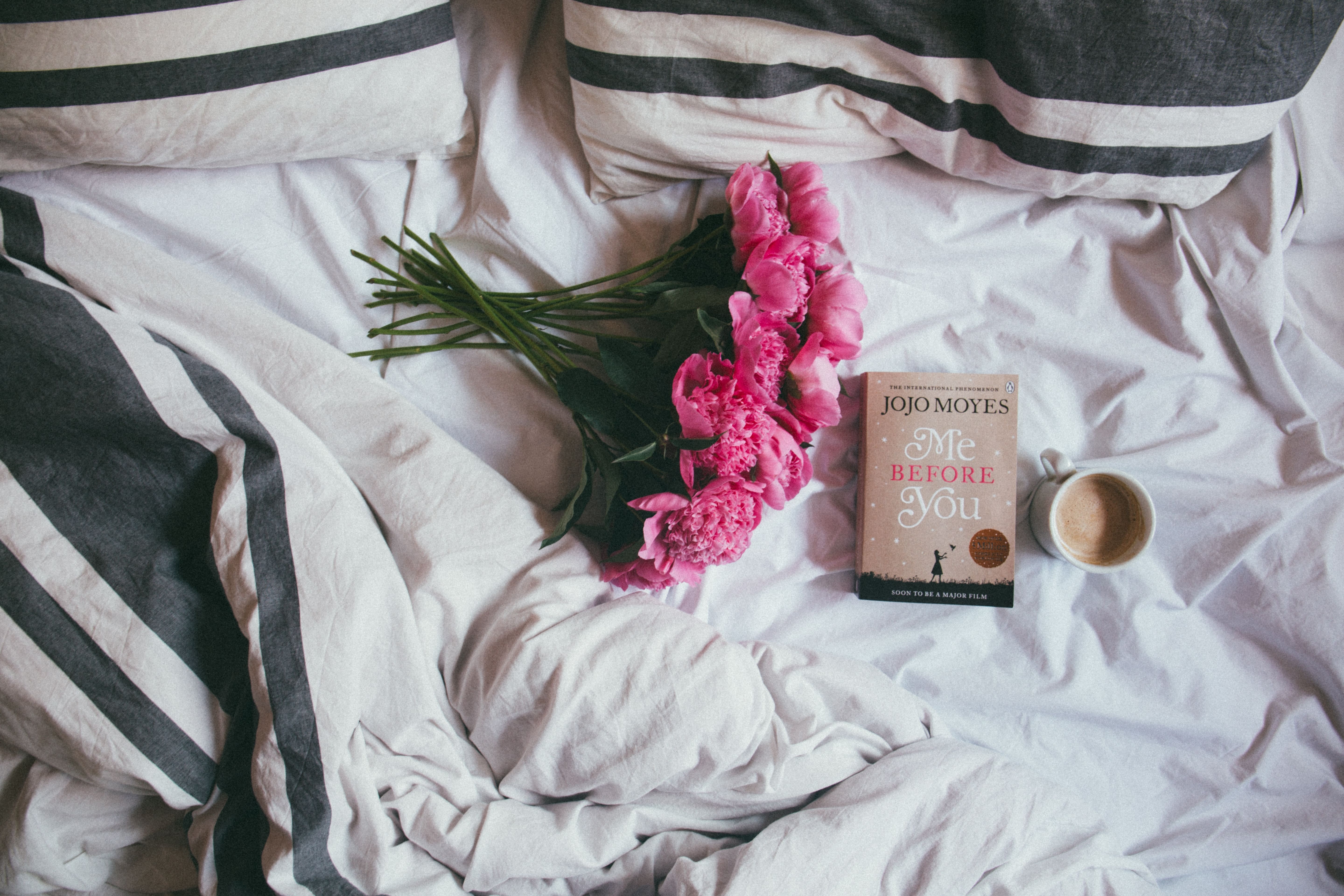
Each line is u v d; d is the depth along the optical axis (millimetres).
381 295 852
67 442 728
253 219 843
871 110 788
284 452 750
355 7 741
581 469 865
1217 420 866
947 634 883
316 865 705
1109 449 880
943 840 749
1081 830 780
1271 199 812
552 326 833
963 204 849
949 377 831
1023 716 890
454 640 774
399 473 788
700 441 641
